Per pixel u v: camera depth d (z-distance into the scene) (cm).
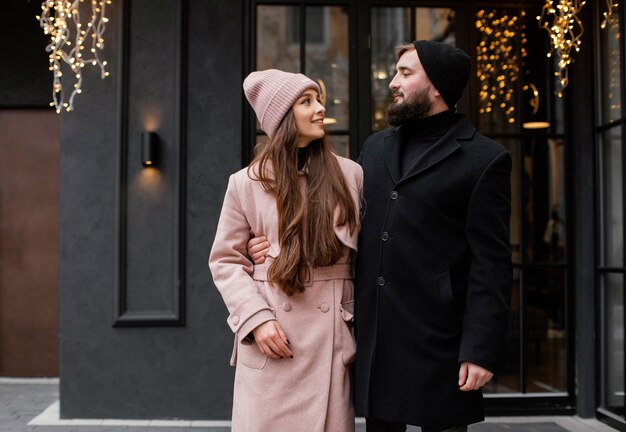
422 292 189
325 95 454
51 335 586
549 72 454
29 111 588
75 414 437
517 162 454
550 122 455
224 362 440
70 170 438
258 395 189
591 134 444
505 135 453
